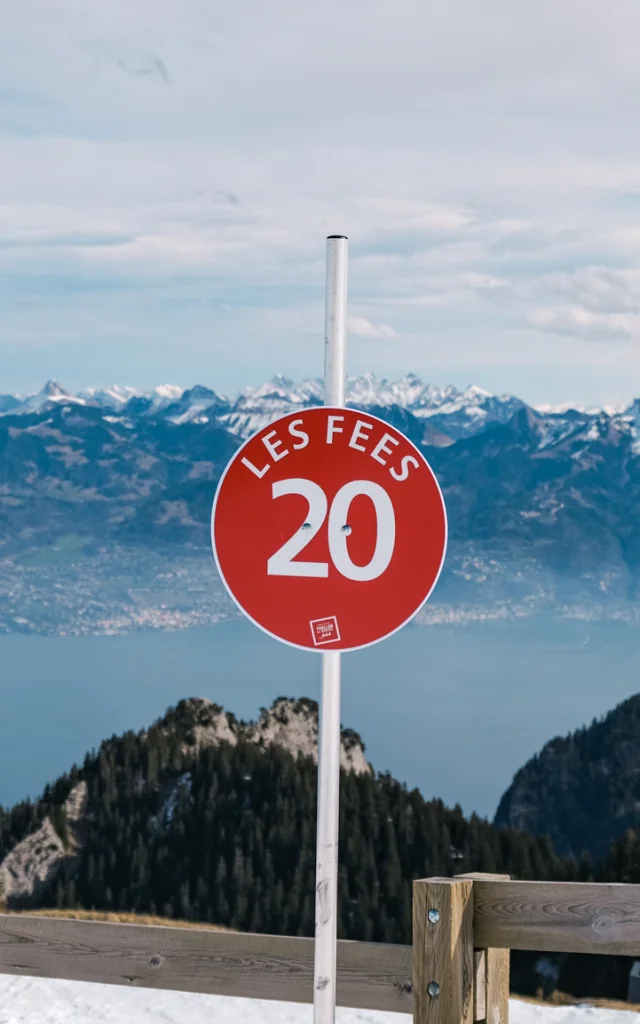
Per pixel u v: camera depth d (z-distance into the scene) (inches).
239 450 109.9
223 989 139.9
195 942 141.8
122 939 145.6
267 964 138.0
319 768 107.9
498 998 120.0
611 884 111.9
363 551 108.1
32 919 149.4
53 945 148.3
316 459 109.2
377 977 132.1
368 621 107.7
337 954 134.0
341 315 110.0
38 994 263.6
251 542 109.7
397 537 107.5
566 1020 292.7
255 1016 248.4
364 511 108.3
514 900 115.0
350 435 108.8
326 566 108.6
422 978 113.8
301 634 108.4
